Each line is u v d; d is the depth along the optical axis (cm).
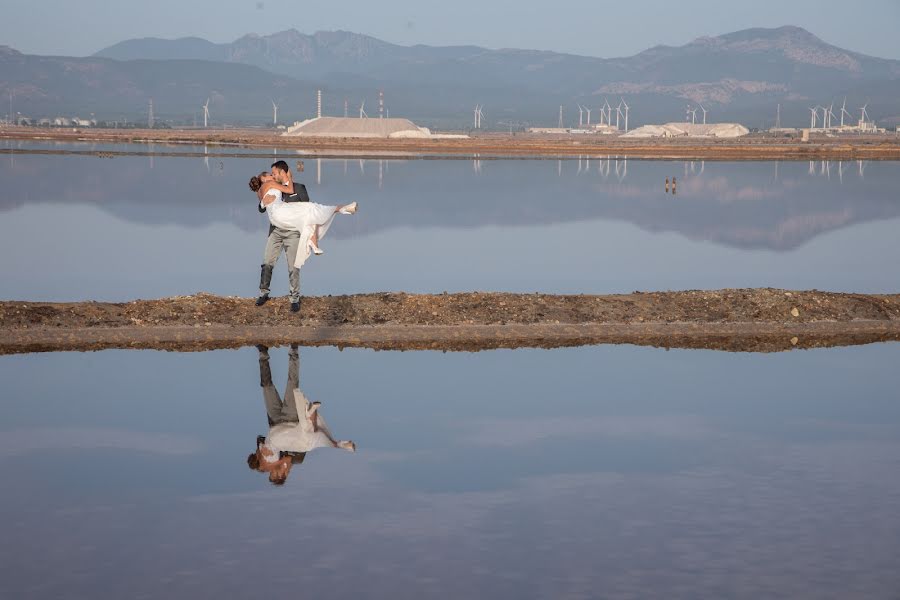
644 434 1588
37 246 4403
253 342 2334
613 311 2652
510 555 1093
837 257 4459
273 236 2361
